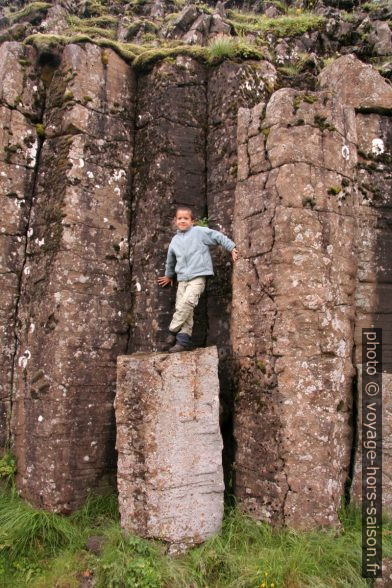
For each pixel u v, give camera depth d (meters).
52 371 5.05
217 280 5.45
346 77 5.80
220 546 4.34
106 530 4.62
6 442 5.43
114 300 5.46
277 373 4.61
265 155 4.95
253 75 5.89
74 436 5.04
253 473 4.72
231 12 8.98
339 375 4.65
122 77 5.96
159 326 5.35
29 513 4.75
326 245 4.75
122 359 4.54
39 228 5.54
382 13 8.86
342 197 4.96
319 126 4.90
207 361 4.61
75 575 4.27
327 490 4.46
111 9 9.02
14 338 5.57
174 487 4.39
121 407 4.51
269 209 4.83
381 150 5.66
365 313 5.26
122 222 5.66
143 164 5.75
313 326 4.58
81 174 5.44
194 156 5.79
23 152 5.74
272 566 4.07
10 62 5.80
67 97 5.56
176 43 7.24
